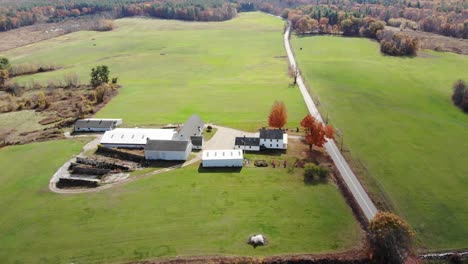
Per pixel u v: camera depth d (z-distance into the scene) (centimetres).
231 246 7750
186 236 8038
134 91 17712
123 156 11225
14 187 9962
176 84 18675
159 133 12000
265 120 13638
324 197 9225
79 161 10919
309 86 17262
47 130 13438
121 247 7812
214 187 9588
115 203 9125
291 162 10719
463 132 12706
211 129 12900
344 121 13488
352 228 8262
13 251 7856
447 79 17712
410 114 14125
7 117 15038
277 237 7975
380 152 11388
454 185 9819
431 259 7606
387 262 7288
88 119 13600
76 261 7525
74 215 8788
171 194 9369
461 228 8412
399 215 8744
